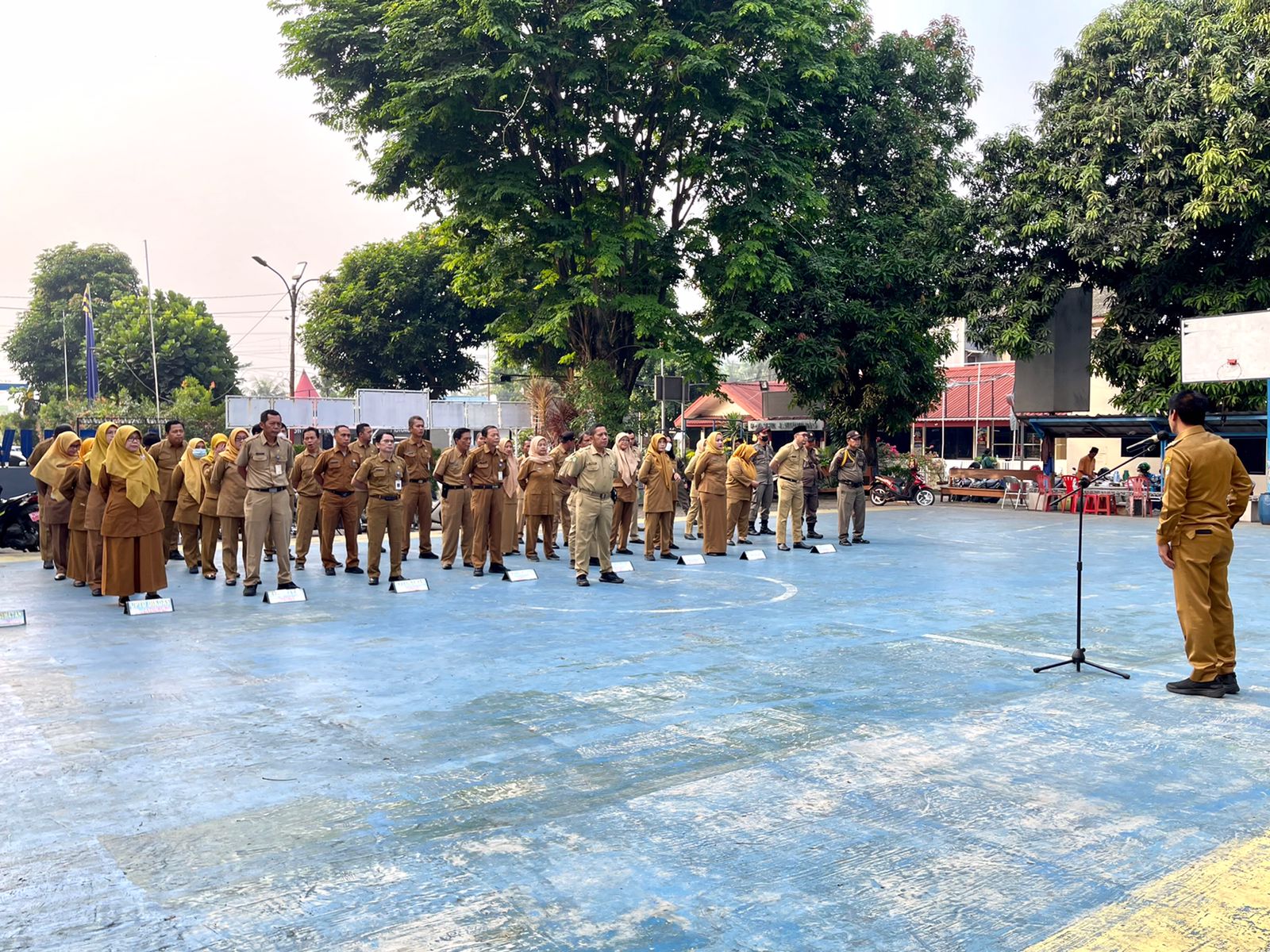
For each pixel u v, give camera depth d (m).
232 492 12.09
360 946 3.21
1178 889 3.64
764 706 6.27
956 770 5.00
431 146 23.50
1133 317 24.50
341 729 5.76
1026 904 3.51
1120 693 6.64
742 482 17.20
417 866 3.84
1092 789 4.73
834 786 4.76
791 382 28.09
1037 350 25.41
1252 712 6.15
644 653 7.96
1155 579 12.68
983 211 26.00
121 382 54.62
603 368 25.20
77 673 7.23
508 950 3.19
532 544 15.02
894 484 28.52
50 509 13.05
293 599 10.90
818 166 28.75
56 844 4.07
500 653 7.95
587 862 3.87
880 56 28.84
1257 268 23.16
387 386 44.94
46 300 72.88
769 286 25.64
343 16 23.25
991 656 7.85
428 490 14.80
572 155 24.78
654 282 25.25
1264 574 13.20
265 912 3.46
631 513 16.23
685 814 4.39
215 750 5.36
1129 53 23.84
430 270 43.88
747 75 24.36
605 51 22.89
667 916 3.42
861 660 7.68
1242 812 4.43
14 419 49.28
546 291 25.91
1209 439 6.60
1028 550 16.42
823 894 3.59
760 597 11.13
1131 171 24.09
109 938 3.28
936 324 28.28
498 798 4.61
